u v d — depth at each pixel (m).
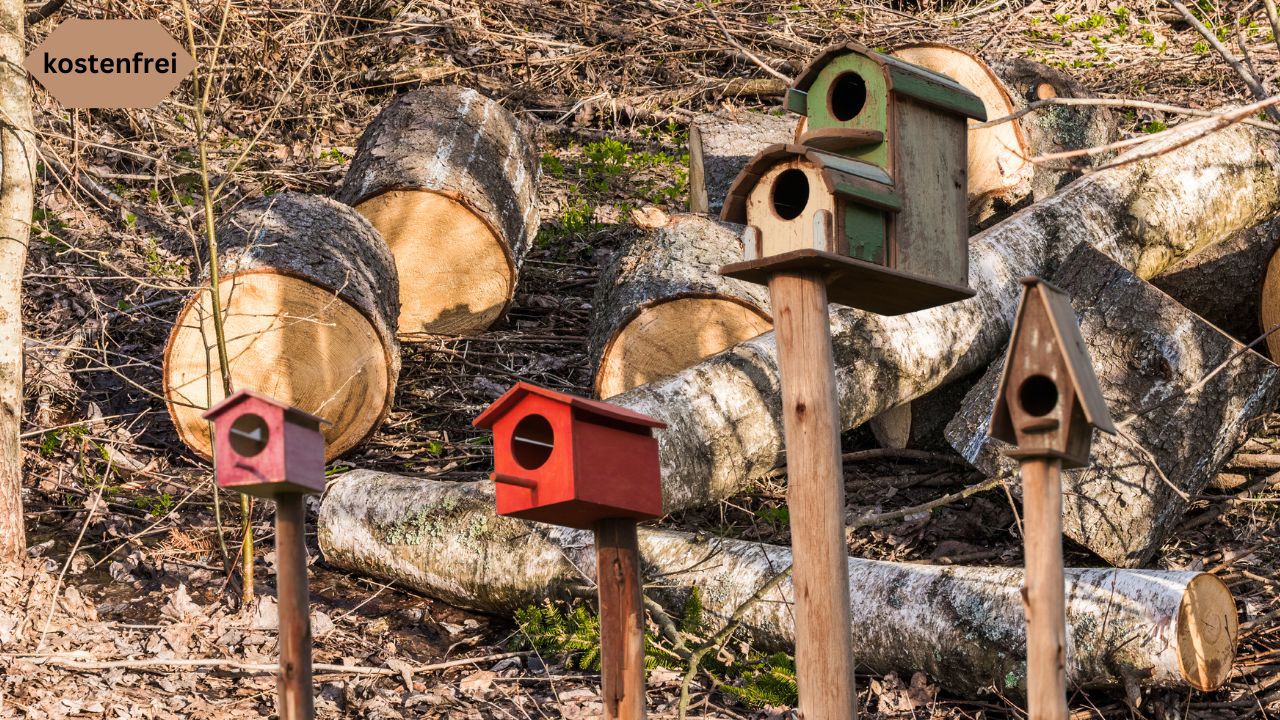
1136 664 3.96
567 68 11.40
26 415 6.24
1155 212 6.34
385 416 6.18
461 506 5.09
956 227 3.40
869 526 5.61
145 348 7.04
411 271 7.32
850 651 3.08
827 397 3.11
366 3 11.65
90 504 5.61
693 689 4.43
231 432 2.63
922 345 5.66
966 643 4.17
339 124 10.45
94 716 3.99
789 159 3.22
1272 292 6.14
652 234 6.47
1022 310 2.62
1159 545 5.17
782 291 3.15
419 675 4.58
